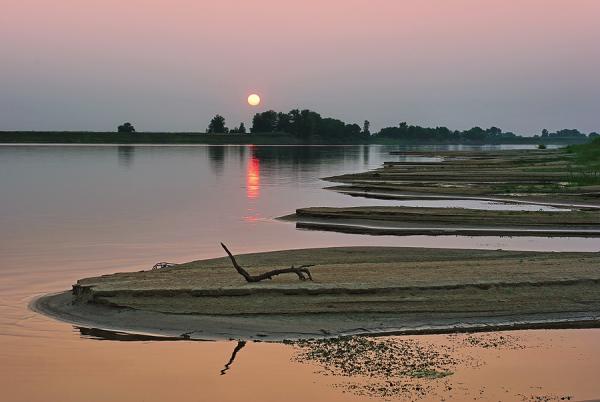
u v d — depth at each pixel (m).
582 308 17.73
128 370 13.52
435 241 31.36
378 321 16.66
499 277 19.56
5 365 13.81
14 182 67.50
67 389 12.52
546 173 72.69
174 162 116.75
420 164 101.06
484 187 58.22
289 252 26.23
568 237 32.69
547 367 13.60
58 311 17.58
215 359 14.12
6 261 25.28
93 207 45.41
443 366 13.63
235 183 68.56
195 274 20.42
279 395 12.12
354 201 50.19
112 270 23.64
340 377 12.99
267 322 16.42
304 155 164.12
